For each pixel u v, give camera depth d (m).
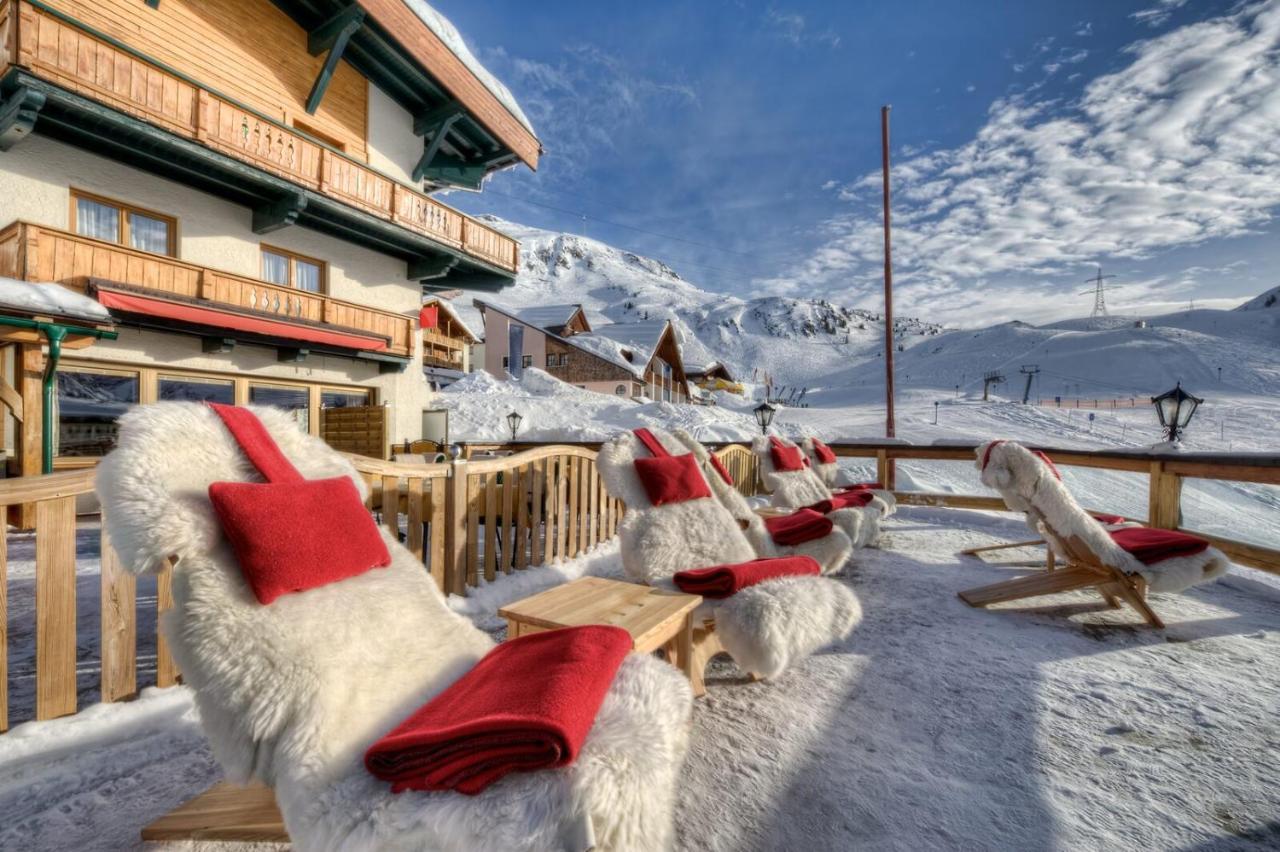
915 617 3.26
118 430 1.35
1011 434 29.98
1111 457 4.95
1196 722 2.10
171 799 1.63
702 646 2.37
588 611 1.96
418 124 12.16
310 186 9.05
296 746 1.14
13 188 6.94
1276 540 8.77
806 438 6.76
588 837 0.92
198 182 8.59
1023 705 2.23
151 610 3.27
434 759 1.05
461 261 12.41
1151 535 3.26
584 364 32.03
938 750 1.92
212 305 8.23
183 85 7.43
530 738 1.02
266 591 1.29
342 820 1.01
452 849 0.95
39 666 1.83
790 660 2.06
